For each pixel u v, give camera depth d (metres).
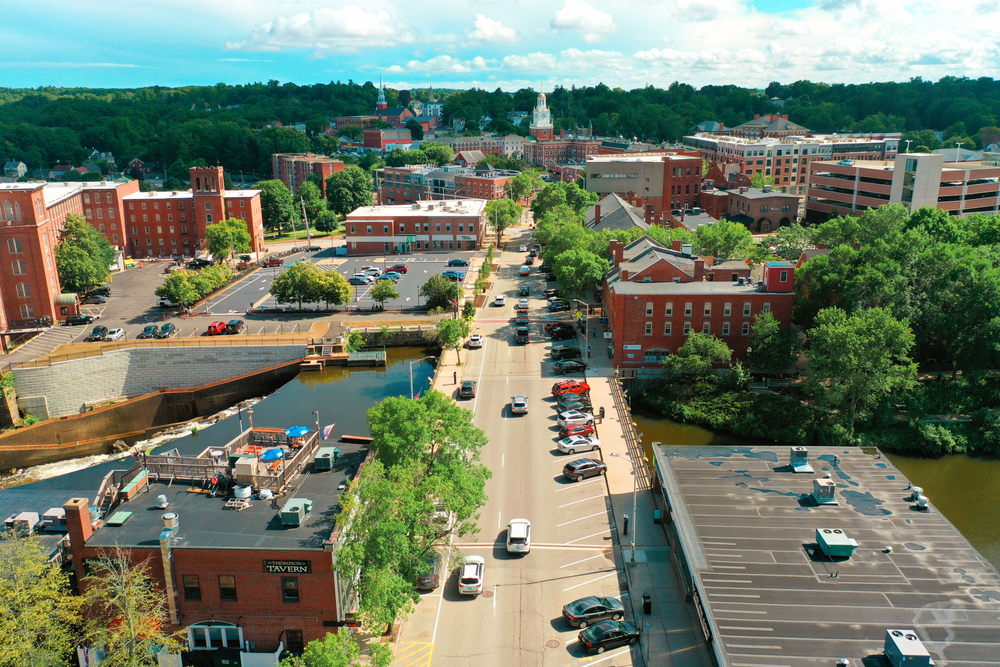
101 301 133.38
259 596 44.69
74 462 88.88
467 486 51.72
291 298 126.25
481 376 96.69
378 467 49.19
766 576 43.75
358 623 46.09
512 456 72.81
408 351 116.50
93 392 100.69
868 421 85.12
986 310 88.06
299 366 106.81
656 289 96.50
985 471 78.25
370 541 44.34
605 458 72.19
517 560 55.53
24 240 113.88
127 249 178.75
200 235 175.25
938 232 120.31
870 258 98.69
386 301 132.25
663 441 82.88
